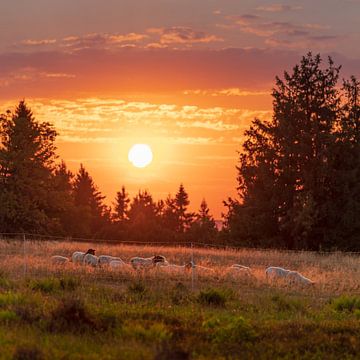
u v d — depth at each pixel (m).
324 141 76.44
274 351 17.23
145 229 131.50
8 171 88.62
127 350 15.98
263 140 79.94
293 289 32.81
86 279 32.47
